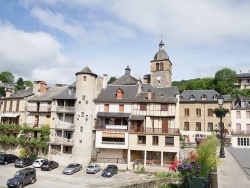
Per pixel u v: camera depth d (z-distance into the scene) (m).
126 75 60.97
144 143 40.69
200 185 8.84
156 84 66.50
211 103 55.44
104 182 31.64
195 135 55.22
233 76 86.25
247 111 52.53
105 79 47.59
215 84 87.62
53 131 43.72
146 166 38.72
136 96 44.28
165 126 41.69
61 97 44.22
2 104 52.25
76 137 42.19
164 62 66.44
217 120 54.38
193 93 58.78
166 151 39.53
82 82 43.34
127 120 42.41
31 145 44.62
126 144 40.81
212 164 9.53
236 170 12.30
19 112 48.16
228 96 56.28
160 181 18.94
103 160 41.94
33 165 39.19
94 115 43.66
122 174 36.56
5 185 28.83
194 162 9.41
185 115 56.88
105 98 44.25
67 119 44.25
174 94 43.03
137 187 19.59
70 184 30.47
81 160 41.44
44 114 46.28
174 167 10.30
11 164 40.50
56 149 43.66
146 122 42.06
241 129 52.31
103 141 41.41
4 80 124.12
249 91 81.69
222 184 9.48
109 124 43.12
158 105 42.19
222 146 17.09
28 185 29.41
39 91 49.88
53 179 32.62
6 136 46.59
